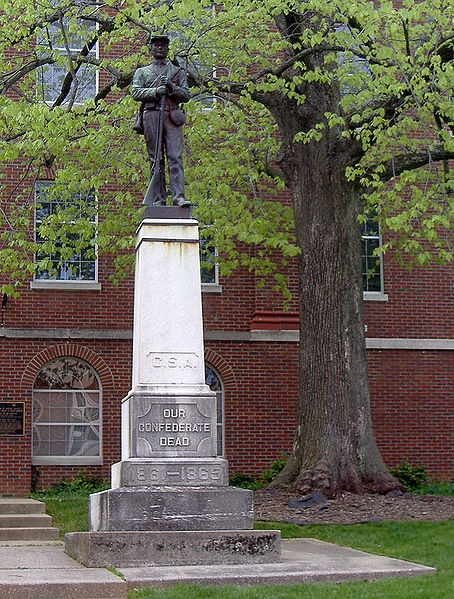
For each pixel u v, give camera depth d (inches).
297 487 630.5
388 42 617.0
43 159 728.3
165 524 411.8
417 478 854.5
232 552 401.7
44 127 616.1
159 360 449.4
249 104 711.1
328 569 388.2
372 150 735.1
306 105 689.0
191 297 459.5
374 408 899.4
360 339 674.8
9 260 692.1
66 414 859.4
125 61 656.4
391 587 355.6
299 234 693.9
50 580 345.4
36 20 690.8
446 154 668.7
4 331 840.9
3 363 842.8
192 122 732.0
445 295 926.4
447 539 495.5
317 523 555.8
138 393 438.9
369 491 640.4
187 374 449.4
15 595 335.0
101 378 857.5
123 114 660.1
